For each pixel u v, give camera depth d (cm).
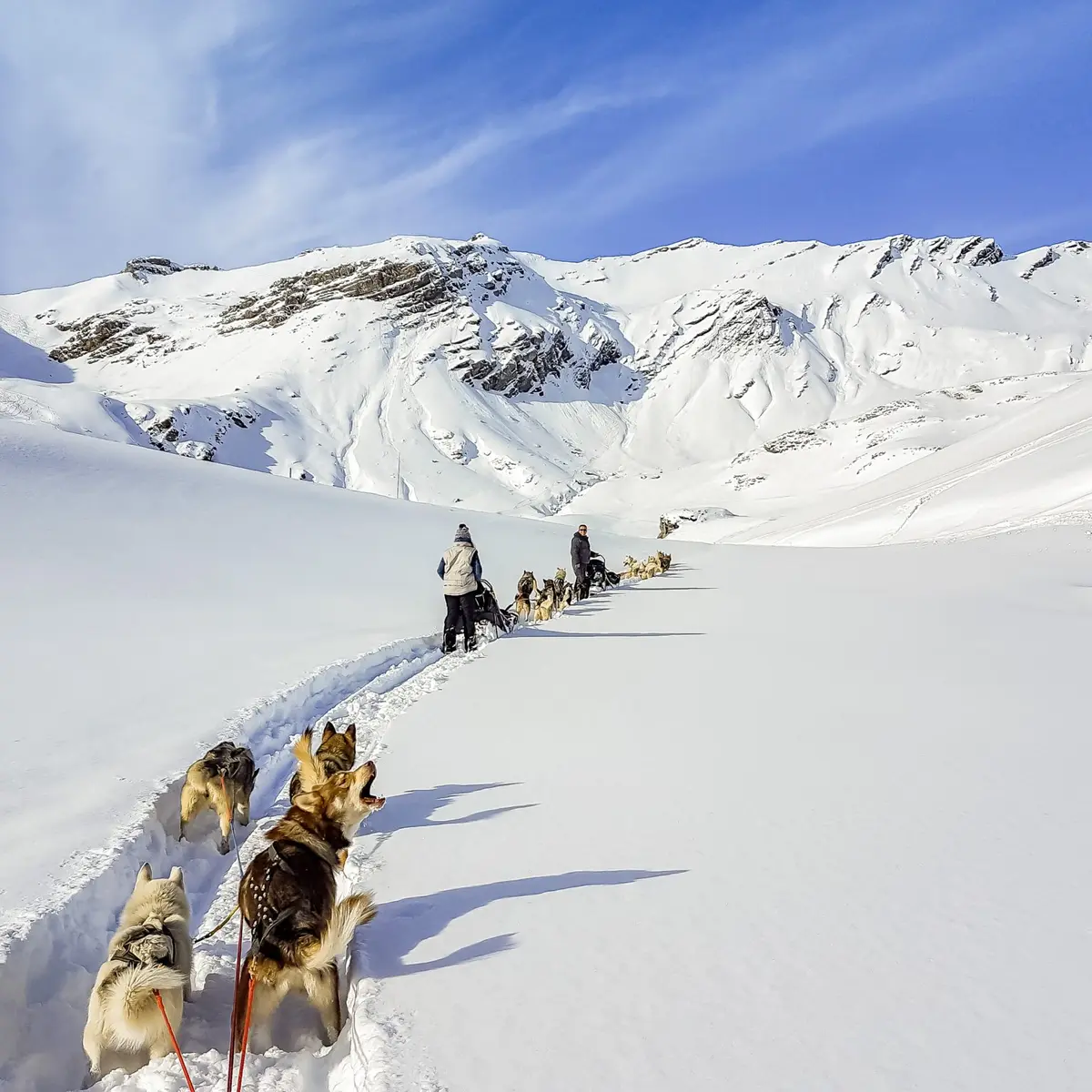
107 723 707
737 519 9469
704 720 717
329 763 487
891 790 514
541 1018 287
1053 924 336
